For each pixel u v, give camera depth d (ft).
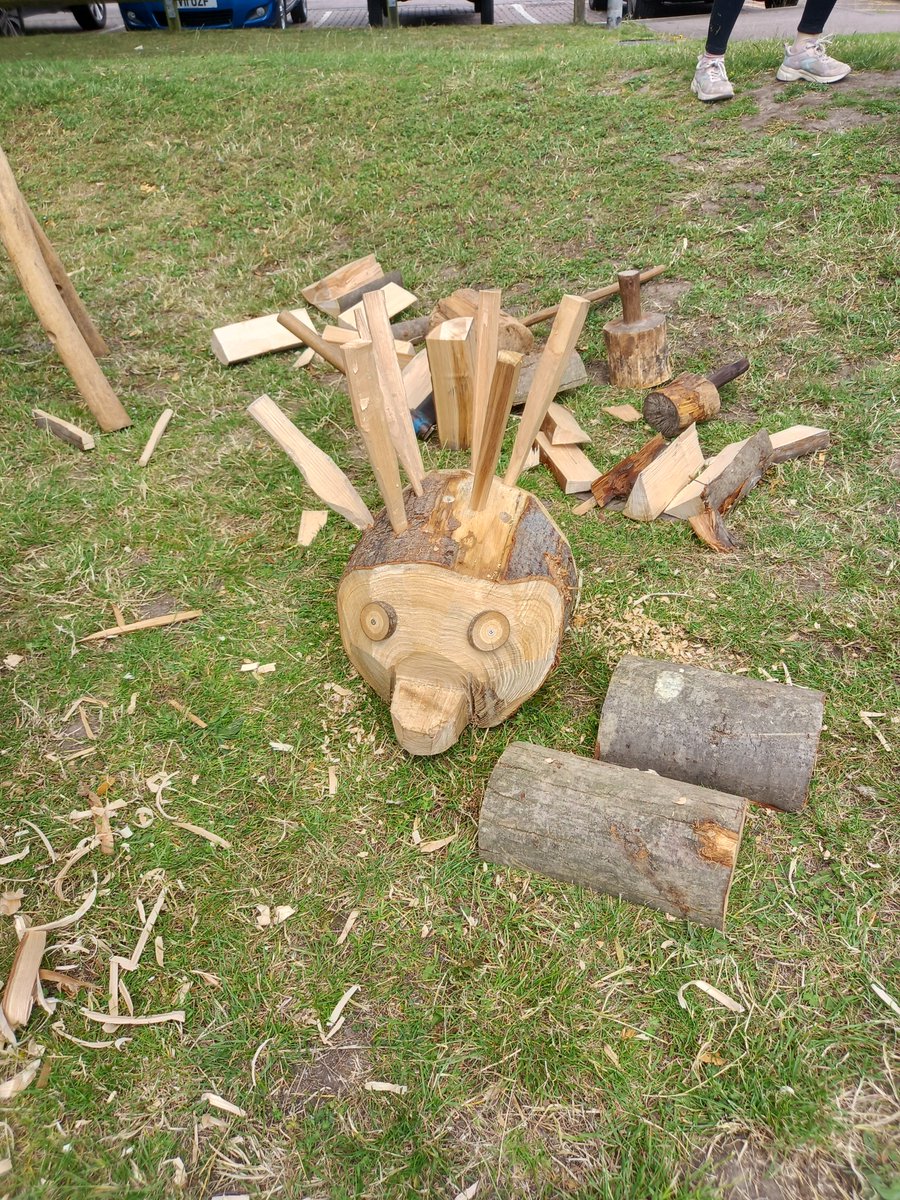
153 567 5.99
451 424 6.68
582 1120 3.34
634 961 3.77
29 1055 3.58
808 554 5.74
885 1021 3.55
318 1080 3.48
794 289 8.09
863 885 3.98
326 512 6.38
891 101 10.18
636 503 6.07
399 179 10.92
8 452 7.16
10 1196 3.21
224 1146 3.32
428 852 4.22
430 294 9.02
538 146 10.98
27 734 4.87
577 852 3.86
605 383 7.70
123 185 11.65
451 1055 3.53
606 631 5.32
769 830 4.21
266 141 12.05
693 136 10.48
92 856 4.28
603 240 9.29
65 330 7.00
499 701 4.43
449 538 4.21
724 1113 3.34
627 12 25.36
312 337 6.35
